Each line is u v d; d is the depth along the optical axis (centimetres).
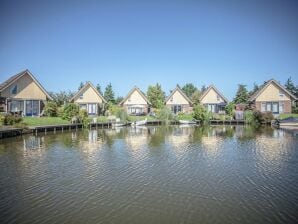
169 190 1205
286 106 5509
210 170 1536
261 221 923
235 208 1020
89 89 5788
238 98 7950
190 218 940
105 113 5772
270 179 1368
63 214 971
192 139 2847
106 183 1302
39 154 1998
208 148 2261
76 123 4181
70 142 2617
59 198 1115
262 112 4959
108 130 3956
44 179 1368
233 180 1348
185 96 6309
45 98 4794
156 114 5528
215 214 970
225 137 3003
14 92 4447
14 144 2467
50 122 4041
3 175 1439
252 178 1384
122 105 6312
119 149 2219
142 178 1380
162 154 1998
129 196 1134
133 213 977
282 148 2245
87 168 1580
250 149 2203
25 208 1024
